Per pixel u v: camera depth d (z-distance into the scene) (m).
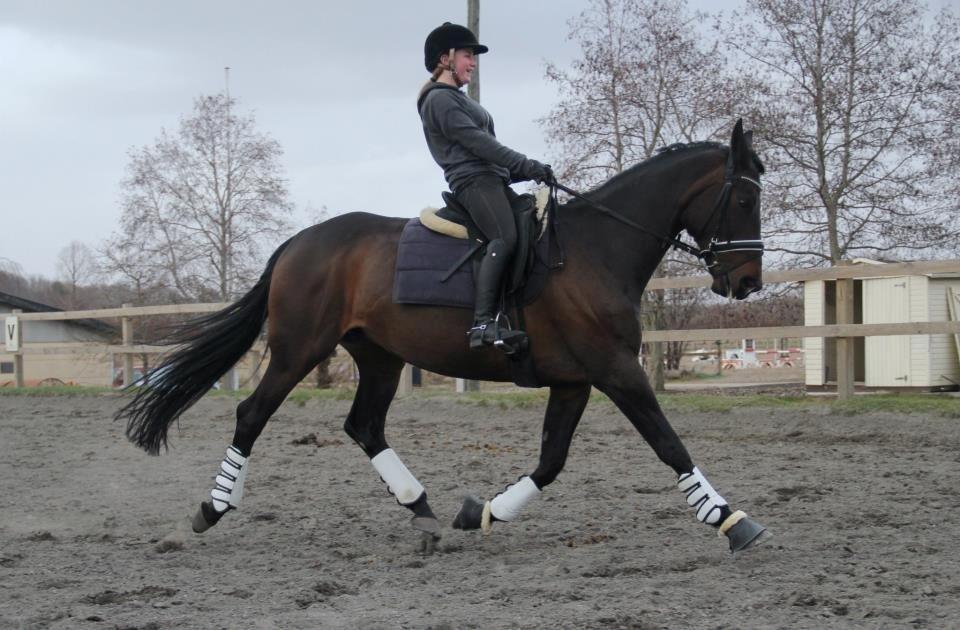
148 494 7.98
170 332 6.58
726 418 11.78
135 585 5.06
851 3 17.89
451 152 6.02
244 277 27.92
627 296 5.73
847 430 10.72
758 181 5.73
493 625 4.13
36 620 4.35
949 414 10.67
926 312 15.91
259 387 6.27
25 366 34.88
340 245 6.25
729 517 5.33
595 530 6.21
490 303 5.66
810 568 5.02
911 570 4.86
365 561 5.58
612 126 19.97
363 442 6.36
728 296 5.85
